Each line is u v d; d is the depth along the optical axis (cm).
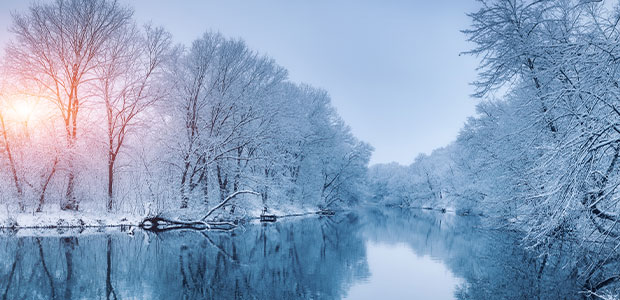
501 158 2031
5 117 2409
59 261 1420
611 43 731
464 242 2219
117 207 2662
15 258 1447
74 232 2155
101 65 2545
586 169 824
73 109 2475
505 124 2270
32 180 2325
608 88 776
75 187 2450
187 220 2702
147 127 2677
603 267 1216
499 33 1471
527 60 1406
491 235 2586
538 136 1259
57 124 2545
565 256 1617
